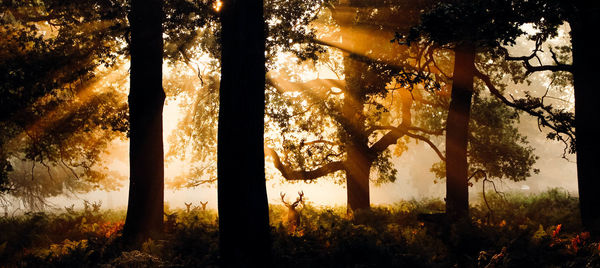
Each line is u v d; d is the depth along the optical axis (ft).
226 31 25.64
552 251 27.17
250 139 24.93
